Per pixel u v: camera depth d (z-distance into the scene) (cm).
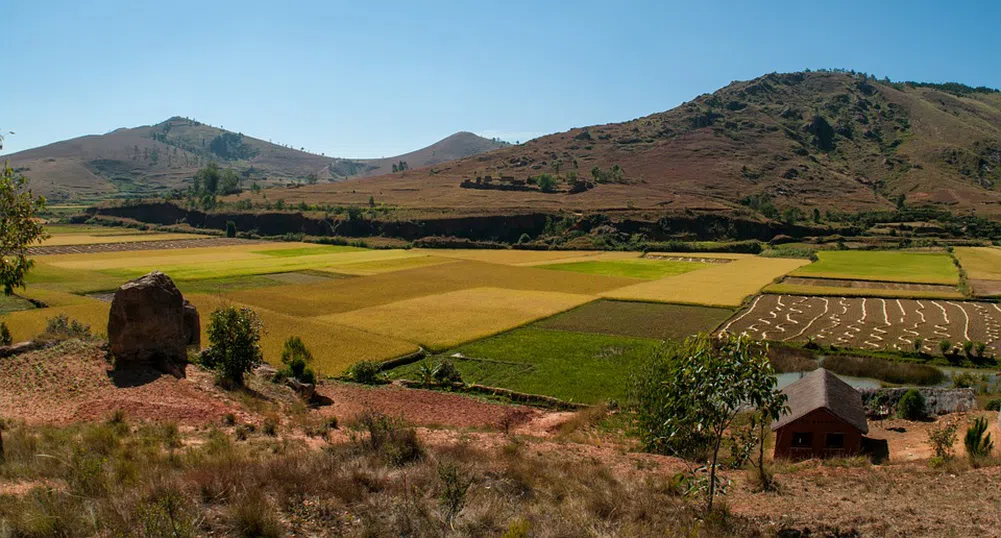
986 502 1756
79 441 2098
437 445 2402
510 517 1475
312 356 5597
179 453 2072
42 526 1177
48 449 1948
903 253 15588
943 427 3484
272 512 1345
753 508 1809
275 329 6581
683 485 1997
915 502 1816
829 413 3061
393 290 9662
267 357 5412
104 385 3141
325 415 3359
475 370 5441
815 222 19262
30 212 2142
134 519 1247
